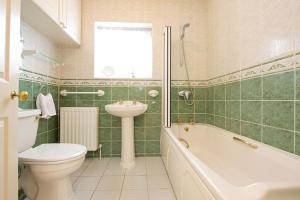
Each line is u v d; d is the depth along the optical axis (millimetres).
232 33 1935
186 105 2645
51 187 1438
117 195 1630
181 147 1462
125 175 2020
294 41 1176
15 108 1035
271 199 669
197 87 2660
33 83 1866
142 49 2775
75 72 2523
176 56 2625
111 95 2562
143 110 2303
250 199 688
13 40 1004
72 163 1372
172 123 2539
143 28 2762
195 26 2645
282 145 1281
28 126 1516
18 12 1049
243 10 1732
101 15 2537
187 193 1223
